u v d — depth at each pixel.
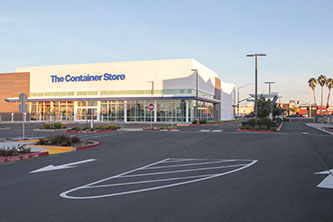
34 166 10.36
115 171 9.30
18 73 55.97
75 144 16.55
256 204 5.81
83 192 6.77
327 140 20.16
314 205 5.76
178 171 9.23
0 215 5.22
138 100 49.91
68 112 53.22
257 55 31.39
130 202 5.96
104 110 51.62
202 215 5.18
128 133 27.17
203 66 53.47
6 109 56.31
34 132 28.72
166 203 5.88
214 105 61.66
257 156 12.56
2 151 12.16
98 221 4.91
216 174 8.73
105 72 51.28
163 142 18.78
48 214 5.26
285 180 7.93
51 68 54.19
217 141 19.44
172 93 48.06
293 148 15.48
